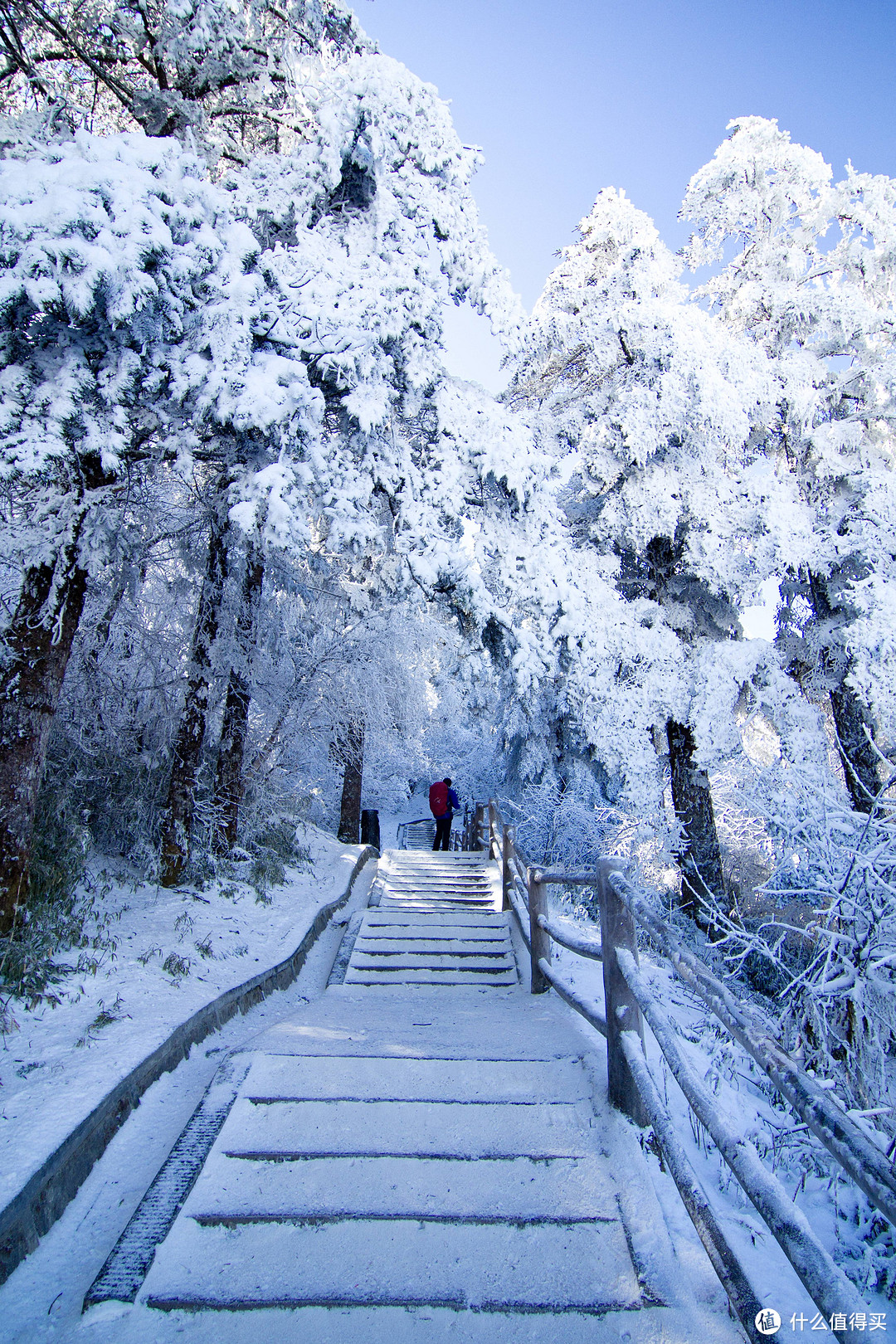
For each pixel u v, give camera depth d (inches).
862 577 482.0
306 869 415.8
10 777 192.4
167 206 181.2
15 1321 89.8
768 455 559.8
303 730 439.5
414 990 251.4
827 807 212.5
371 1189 110.9
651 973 259.3
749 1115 154.7
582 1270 97.0
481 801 918.4
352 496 244.4
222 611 317.1
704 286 585.6
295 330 213.6
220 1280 94.1
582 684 366.9
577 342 509.0
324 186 269.0
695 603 536.4
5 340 177.6
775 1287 92.9
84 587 223.6
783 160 539.2
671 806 497.4
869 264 530.0
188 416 208.7
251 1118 127.0
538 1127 125.8
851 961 178.4
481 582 286.7
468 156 294.5
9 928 184.4
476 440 308.0
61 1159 110.3
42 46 303.1
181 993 186.5
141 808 300.7
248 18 294.7
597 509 530.6
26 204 164.2
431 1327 89.0
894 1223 50.3
